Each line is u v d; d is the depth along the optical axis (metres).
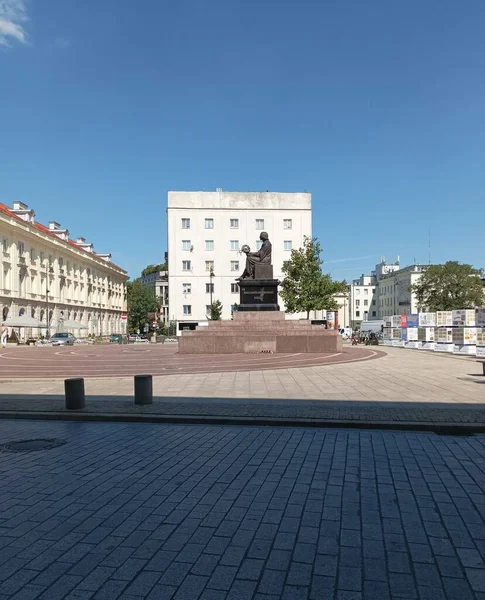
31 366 21.80
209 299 73.56
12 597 3.41
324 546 4.17
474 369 18.67
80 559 3.97
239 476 6.12
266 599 3.35
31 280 65.19
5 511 5.02
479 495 5.42
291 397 11.97
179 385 14.22
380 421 9.03
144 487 5.73
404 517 4.80
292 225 74.69
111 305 101.94
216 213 74.00
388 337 40.66
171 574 3.71
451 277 80.50
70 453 7.35
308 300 55.78
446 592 3.45
